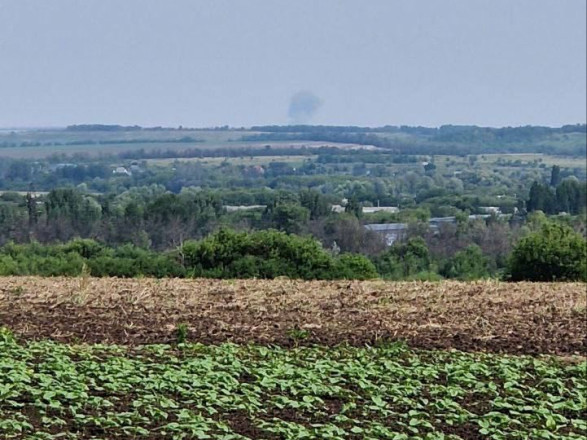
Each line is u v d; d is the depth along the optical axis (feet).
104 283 206.59
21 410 97.60
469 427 105.19
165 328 151.43
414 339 150.41
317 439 94.22
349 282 221.25
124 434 93.25
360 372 119.55
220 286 205.57
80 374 110.22
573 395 117.29
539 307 185.06
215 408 104.27
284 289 203.31
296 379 114.73
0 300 176.76
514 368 128.47
